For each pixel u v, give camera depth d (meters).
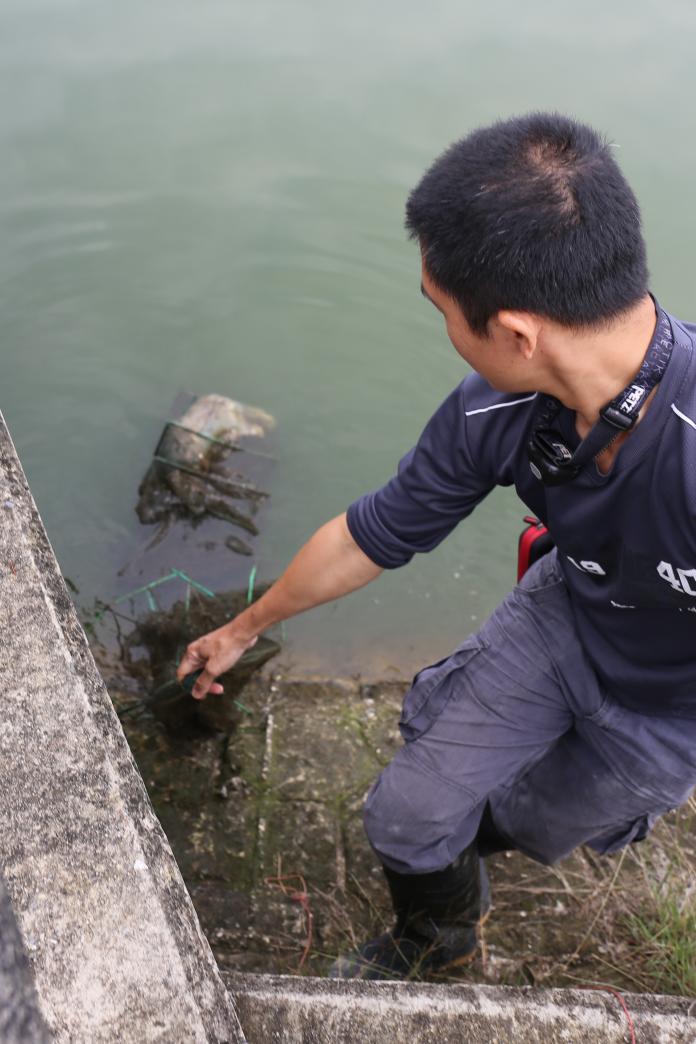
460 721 2.21
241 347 4.88
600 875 2.82
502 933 2.66
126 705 3.22
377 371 4.90
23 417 4.39
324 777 3.08
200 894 2.71
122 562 3.85
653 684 2.01
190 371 4.73
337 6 7.23
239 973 1.63
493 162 1.50
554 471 1.73
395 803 2.21
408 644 3.76
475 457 2.00
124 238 5.29
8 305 4.89
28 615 1.58
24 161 5.61
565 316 1.52
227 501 4.13
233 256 5.30
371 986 1.62
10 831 1.37
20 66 6.27
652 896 2.71
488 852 2.65
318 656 3.66
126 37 6.68
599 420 1.61
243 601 3.71
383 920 2.72
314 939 2.64
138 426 4.45
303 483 4.31
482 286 1.53
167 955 1.30
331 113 6.12
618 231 1.49
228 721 3.09
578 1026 1.62
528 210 1.46
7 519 1.70
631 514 1.70
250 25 6.94
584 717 2.16
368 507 2.18
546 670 2.15
